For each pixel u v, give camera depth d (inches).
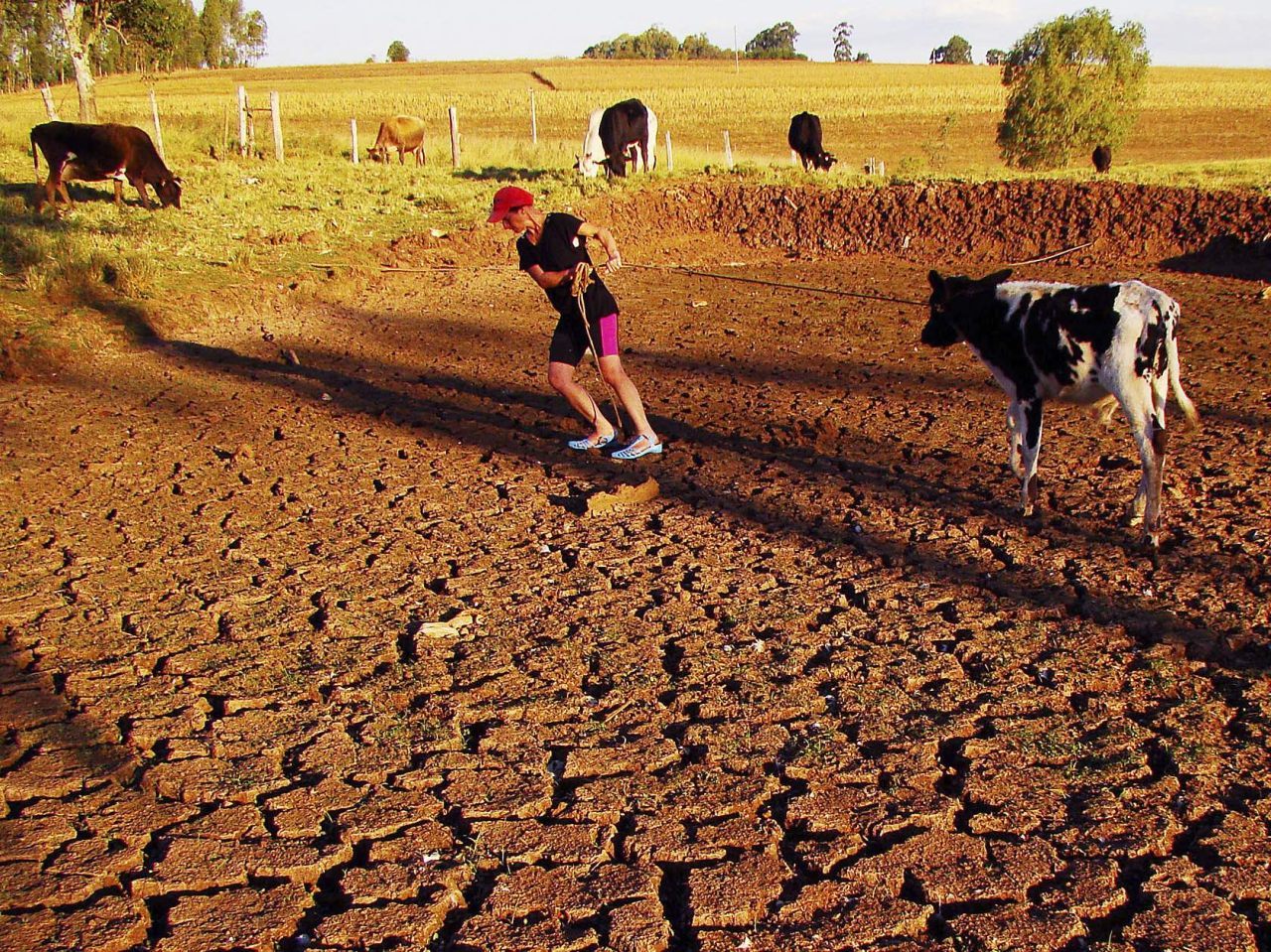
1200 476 297.6
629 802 161.6
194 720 184.5
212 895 143.3
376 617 224.1
